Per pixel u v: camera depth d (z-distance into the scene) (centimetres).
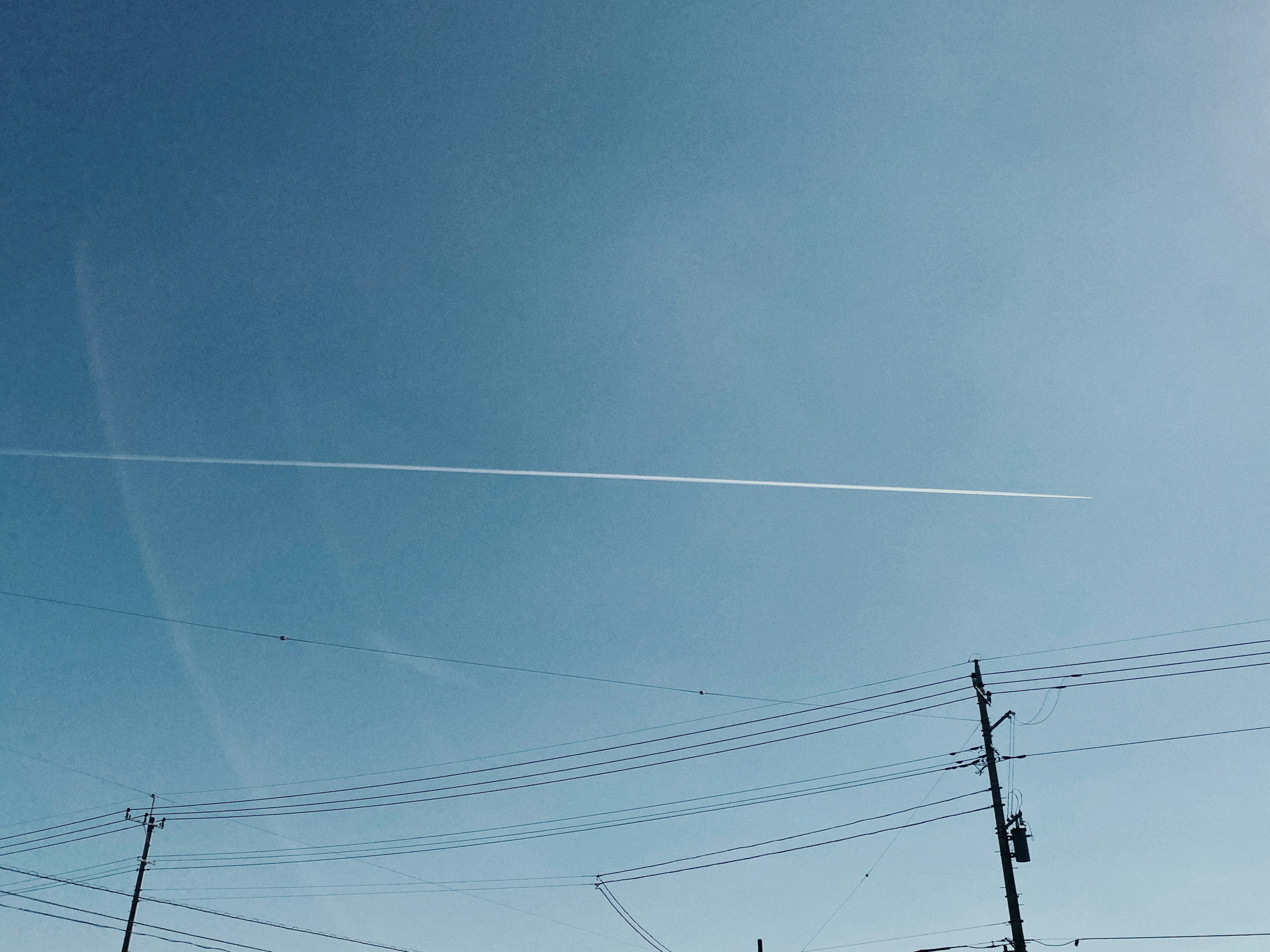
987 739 3328
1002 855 3141
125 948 4212
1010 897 3059
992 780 3266
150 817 4506
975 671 3438
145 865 4406
